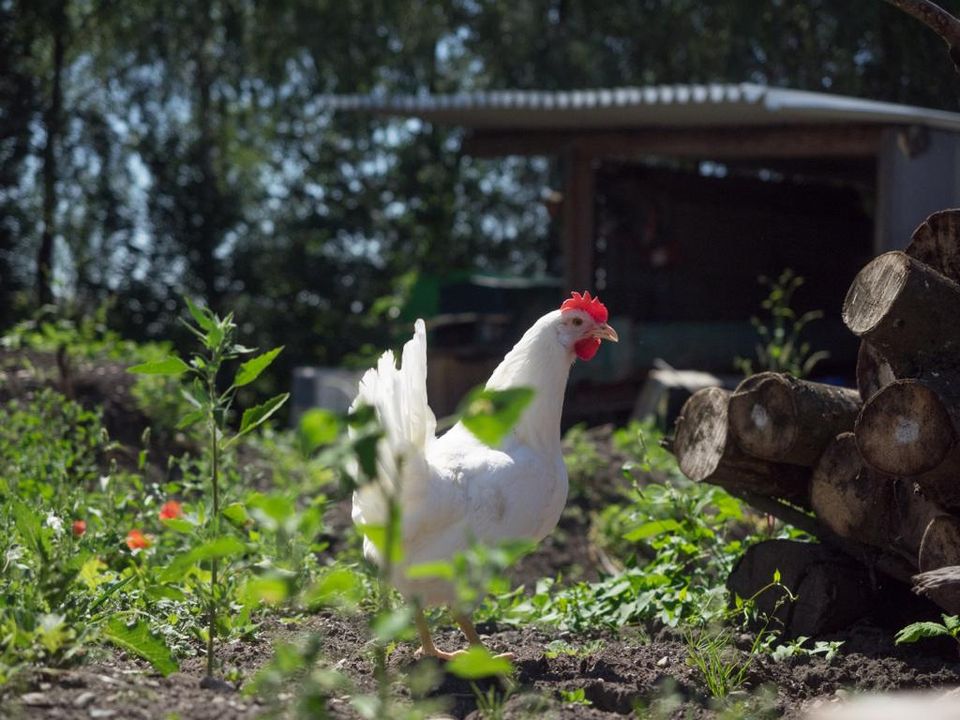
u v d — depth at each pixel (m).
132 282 21.47
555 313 4.73
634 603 5.11
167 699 3.43
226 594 4.61
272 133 23.88
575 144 14.08
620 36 23.03
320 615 5.03
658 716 3.71
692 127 12.97
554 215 16.17
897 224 10.94
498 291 20.12
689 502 5.82
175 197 21.70
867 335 4.30
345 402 14.50
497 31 24.06
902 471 4.16
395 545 2.53
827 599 4.75
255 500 2.67
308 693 2.70
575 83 23.05
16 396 9.19
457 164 24.36
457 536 4.00
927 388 4.05
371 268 23.39
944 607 4.24
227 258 22.50
